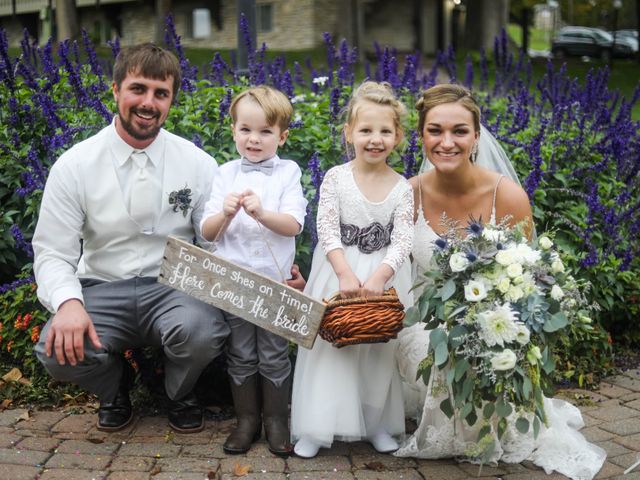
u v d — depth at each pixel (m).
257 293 2.84
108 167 3.07
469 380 2.77
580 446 3.04
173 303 3.06
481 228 2.84
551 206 4.47
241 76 5.09
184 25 23.44
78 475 2.77
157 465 2.87
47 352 2.86
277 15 22.34
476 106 3.07
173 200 3.16
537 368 2.75
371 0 24.45
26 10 24.53
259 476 2.82
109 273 3.15
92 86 4.55
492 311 2.66
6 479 2.71
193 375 3.07
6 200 4.18
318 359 3.01
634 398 3.73
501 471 2.93
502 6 22.47
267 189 3.05
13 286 3.78
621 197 4.45
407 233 3.01
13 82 4.40
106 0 23.78
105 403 3.19
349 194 3.04
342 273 2.92
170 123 4.06
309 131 4.12
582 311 2.92
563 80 5.70
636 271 4.48
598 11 39.34
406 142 3.96
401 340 3.16
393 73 5.08
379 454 3.07
